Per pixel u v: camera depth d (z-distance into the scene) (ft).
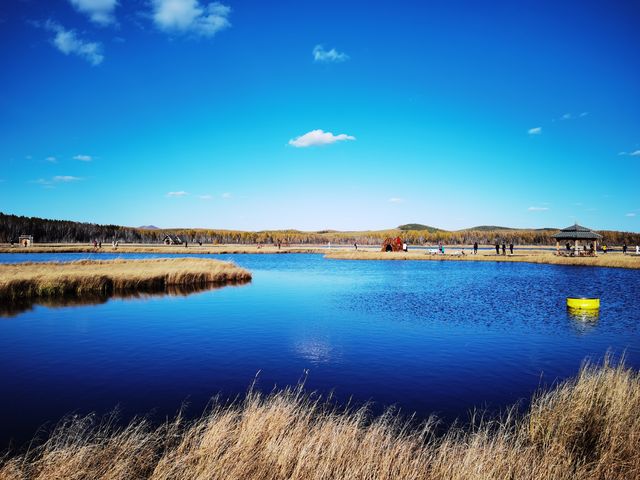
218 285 98.63
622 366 29.58
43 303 71.51
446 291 87.20
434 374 34.83
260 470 15.80
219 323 55.57
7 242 434.30
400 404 28.43
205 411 27.17
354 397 29.73
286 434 18.83
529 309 66.23
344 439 18.01
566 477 15.92
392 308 67.15
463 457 17.66
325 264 179.32
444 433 23.68
